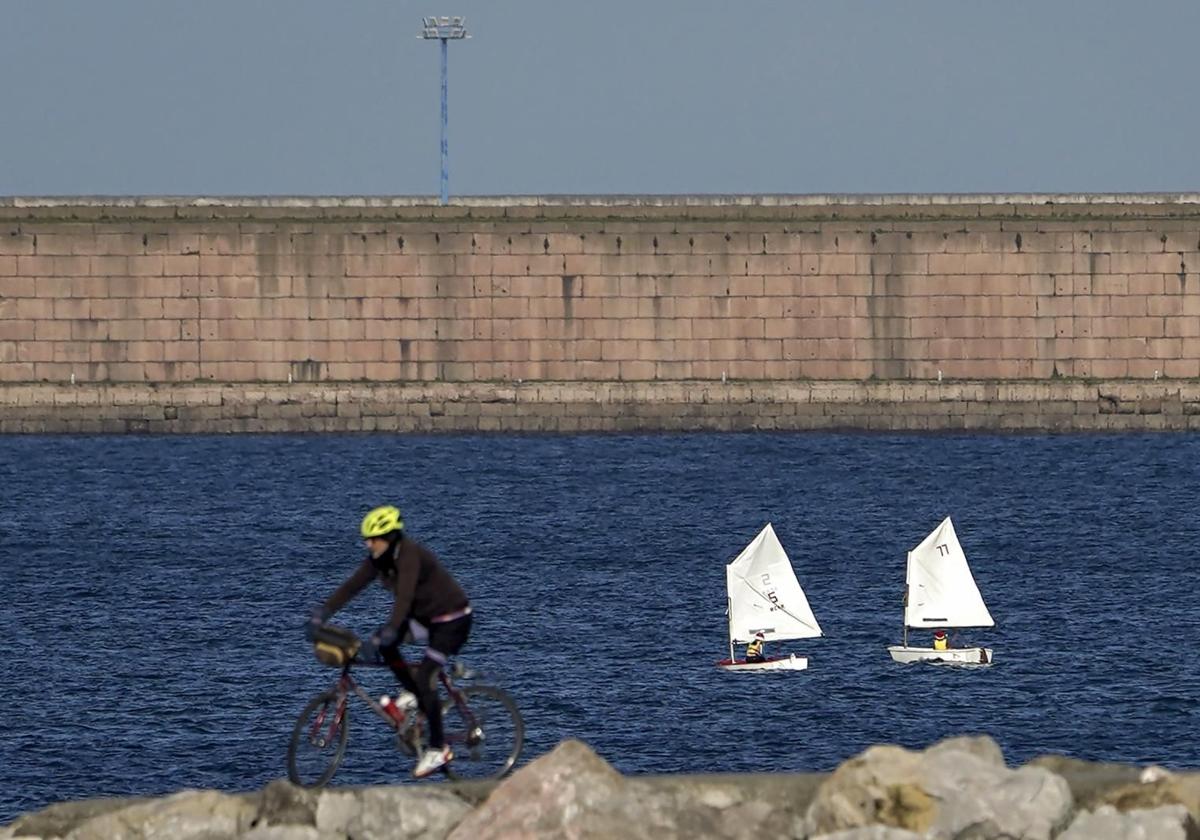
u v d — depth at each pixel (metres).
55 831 89.44
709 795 87.56
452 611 90.44
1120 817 86.75
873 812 86.38
